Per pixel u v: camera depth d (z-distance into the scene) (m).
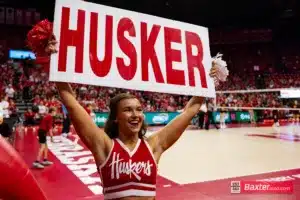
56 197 4.88
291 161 7.92
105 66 1.95
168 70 2.13
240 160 8.08
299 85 28.98
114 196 1.65
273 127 18.36
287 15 28.50
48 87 21.97
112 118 1.92
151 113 19.09
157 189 5.36
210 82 2.25
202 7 27.42
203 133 15.08
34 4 28.77
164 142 1.99
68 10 1.93
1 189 1.43
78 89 21.88
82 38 1.93
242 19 30.55
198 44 2.29
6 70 24.59
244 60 34.22
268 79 31.14
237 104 22.08
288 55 33.16
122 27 2.05
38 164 6.94
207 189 5.35
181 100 23.11
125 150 1.74
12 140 10.19
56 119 16.28
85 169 6.88
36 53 1.75
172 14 28.70
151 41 2.12
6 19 28.17
